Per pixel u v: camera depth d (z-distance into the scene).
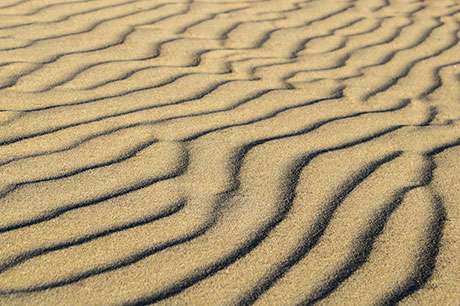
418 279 1.83
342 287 1.79
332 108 2.97
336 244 1.96
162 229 1.99
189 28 4.04
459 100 3.20
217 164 2.38
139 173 2.28
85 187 2.18
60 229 1.96
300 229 2.03
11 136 2.48
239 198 2.17
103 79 3.10
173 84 3.11
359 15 4.71
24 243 1.88
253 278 1.80
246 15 4.44
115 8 4.32
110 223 2.00
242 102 2.96
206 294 1.73
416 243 1.99
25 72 3.12
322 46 3.93
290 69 3.48
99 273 1.79
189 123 2.70
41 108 2.73
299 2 4.93
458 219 2.11
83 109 2.75
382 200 2.21
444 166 2.47
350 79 3.40
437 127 2.84
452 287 1.81
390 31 4.37
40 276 1.76
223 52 3.65
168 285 1.76
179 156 2.42
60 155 2.37
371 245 1.97
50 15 4.06
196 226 2.01
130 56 3.45
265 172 2.34
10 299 1.67
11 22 3.87
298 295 1.75
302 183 2.28
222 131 2.64
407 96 3.21
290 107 2.94
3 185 2.16
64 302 1.68
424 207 2.17
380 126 2.81
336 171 2.38
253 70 3.41
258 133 2.65
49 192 2.14
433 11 4.96
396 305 1.73
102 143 2.48
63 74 3.13
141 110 2.79
